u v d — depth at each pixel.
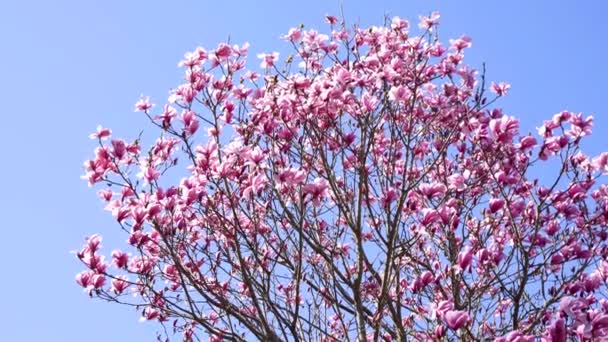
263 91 8.43
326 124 8.12
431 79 8.47
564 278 7.53
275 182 7.43
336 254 8.20
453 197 8.12
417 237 7.59
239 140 7.97
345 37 8.87
